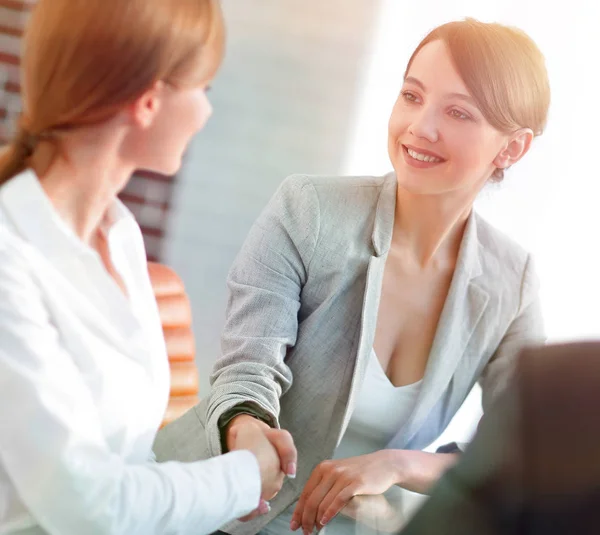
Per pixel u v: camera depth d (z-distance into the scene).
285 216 1.61
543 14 3.10
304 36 3.54
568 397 0.66
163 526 1.00
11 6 3.16
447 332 1.65
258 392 1.44
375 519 1.30
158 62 0.98
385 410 1.67
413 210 1.62
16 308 0.94
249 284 1.59
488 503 0.68
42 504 0.95
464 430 2.47
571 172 3.06
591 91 3.05
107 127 1.01
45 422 0.93
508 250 1.78
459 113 1.51
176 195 3.57
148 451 1.16
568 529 0.64
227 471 1.09
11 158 1.05
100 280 1.07
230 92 3.56
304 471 1.59
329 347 1.61
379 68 3.53
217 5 1.03
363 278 1.61
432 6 3.44
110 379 1.05
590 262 3.06
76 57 0.97
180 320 2.00
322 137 3.59
